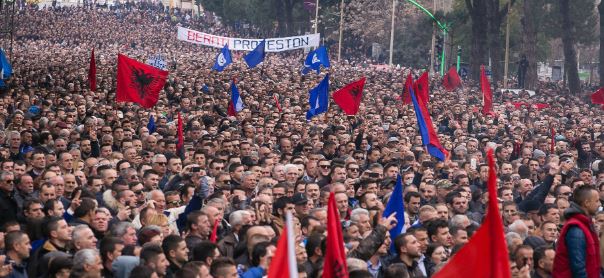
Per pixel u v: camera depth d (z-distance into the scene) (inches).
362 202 805.2
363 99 2174.0
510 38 4188.0
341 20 4909.0
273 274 453.7
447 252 715.4
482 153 1428.4
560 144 1438.2
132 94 1400.1
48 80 2271.2
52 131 1198.9
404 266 603.8
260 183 885.2
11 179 774.5
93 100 1756.9
